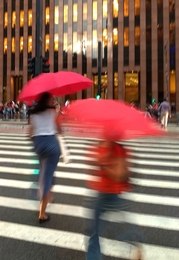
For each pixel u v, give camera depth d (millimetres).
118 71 53906
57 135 4730
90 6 57062
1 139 15289
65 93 5223
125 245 3838
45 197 4641
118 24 54219
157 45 51594
